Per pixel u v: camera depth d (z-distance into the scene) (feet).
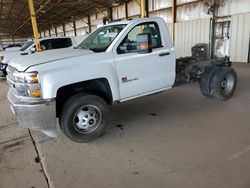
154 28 13.15
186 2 42.32
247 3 32.71
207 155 9.45
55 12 73.05
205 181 7.86
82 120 10.97
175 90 20.52
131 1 54.54
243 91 18.79
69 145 11.23
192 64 16.08
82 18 83.61
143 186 7.85
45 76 9.66
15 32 158.71
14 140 12.16
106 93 11.73
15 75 10.12
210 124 12.57
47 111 9.79
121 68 11.62
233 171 8.30
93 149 10.65
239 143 10.29
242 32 33.96
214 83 15.97
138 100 18.04
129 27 12.09
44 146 11.28
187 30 42.93
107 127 13.03
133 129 12.60
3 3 57.88
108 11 64.54
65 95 11.09
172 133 11.76
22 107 9.71
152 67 12.78
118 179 8.32
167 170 8.63
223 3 36.22
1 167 9.53
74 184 8.20
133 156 9.80
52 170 9.14
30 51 30.94
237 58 35.50
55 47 29.17
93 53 11.04
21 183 8.42
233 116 13.53
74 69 10.23
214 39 39.11
